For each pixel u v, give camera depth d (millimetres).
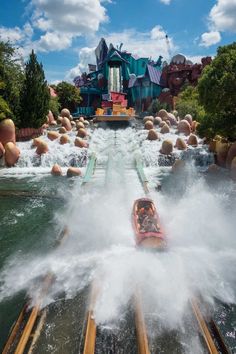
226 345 7836
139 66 84062
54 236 15055
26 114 36906
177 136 37719
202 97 27344
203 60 65750
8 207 19469
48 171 29391
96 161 31469
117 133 42656
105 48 90312
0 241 14719
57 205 19609
